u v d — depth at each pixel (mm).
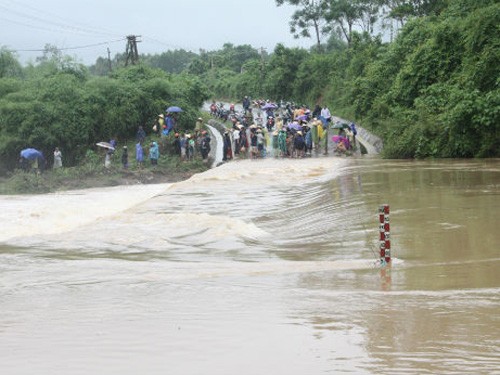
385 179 24656
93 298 9828
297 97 83125
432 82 36844
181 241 15875
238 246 14945
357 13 81375
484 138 30953
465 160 30625
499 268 10406
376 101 44281
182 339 7195
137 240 16141
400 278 10172
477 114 30547
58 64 54406
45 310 9172
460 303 8250
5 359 6730
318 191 23531
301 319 7855
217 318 8102
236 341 7043
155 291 10102
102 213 24875
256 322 7812
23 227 21594
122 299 9641
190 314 8398
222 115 66562
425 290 9156
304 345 6809
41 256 14586
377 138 43156
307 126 40062
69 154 46094
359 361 6223
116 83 49719
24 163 41000
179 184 29000
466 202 17812
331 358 6352
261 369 6113
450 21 37812
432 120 33156
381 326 7379
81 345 7145
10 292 10695
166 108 51000
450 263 11141
